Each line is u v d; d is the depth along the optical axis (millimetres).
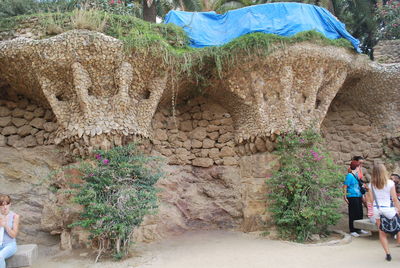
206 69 6562
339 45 6477
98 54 5414
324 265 4312
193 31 6848
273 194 5980
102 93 5688
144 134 5988
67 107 5754
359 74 7215
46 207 5938
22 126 6422
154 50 5738
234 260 4695
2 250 4246
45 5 7660
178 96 7164
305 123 6332
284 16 6535
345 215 7289
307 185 5852
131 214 4941
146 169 5523
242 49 6125
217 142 7242
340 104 8117
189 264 4578
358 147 7855
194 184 7152
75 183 5531
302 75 6332
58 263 4941
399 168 7465
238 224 6793
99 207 4785
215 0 11406
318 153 6102
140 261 4785
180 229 6625
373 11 13594
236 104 6898
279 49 6086
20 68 5711
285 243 5566
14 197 6082
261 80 6355
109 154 5316
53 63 5422
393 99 7652
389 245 5227
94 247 5398
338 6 14289
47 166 6195
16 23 5992
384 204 4336
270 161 6438
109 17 5914
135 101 6023
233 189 6965
